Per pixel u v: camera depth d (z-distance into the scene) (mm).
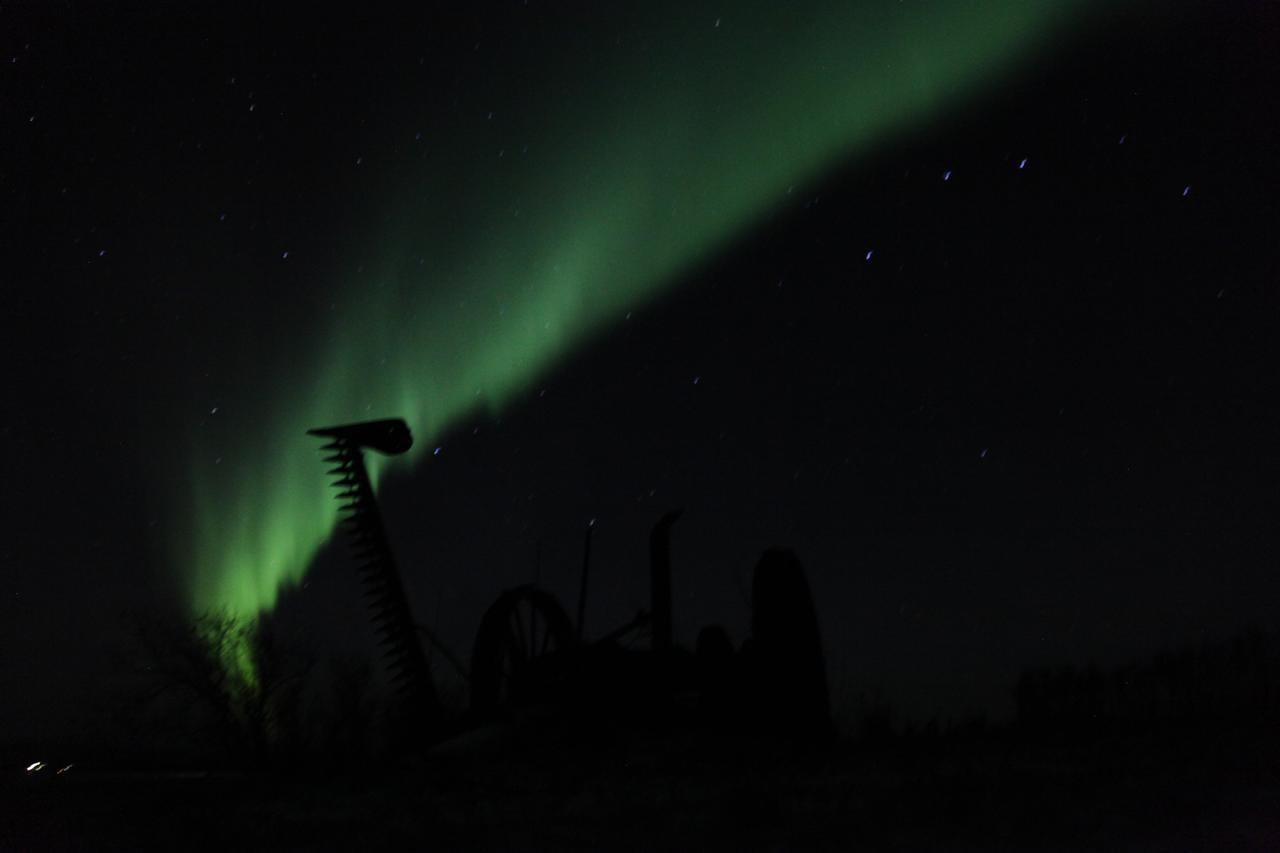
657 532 15242
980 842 6410
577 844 6723
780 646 12875
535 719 13242
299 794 9336
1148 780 8508
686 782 9492
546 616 15672
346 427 14250
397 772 11312
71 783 10547
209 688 18938
